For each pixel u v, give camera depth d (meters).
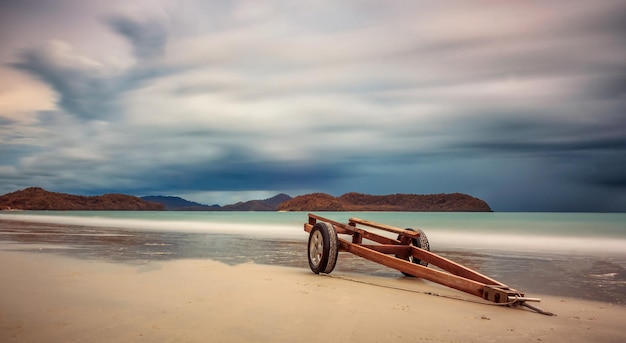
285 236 21.75
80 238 18.70
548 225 33.50
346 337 4.70
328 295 7.08
